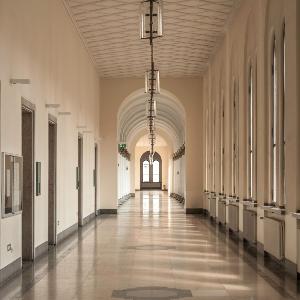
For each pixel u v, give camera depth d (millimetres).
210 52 20453
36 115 10906
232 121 16781
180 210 27344
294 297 7367
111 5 14945
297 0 8922
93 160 22141
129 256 11234
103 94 24938
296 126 8945
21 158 9375
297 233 8648
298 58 8938
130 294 7508
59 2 13875
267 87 11664
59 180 13797
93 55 20516
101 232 16344
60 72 13945
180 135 40125
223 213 17359
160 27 9023
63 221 14469
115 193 24812
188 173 25062
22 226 10570
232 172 16750
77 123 17281
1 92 8219
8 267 8594
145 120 42344
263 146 11695
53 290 7793
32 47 10508
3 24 8375
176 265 10070
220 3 15047
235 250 12273
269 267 9875
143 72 23828
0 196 8102
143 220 21016
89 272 9289
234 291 7738
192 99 25141
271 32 11477
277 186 10883
